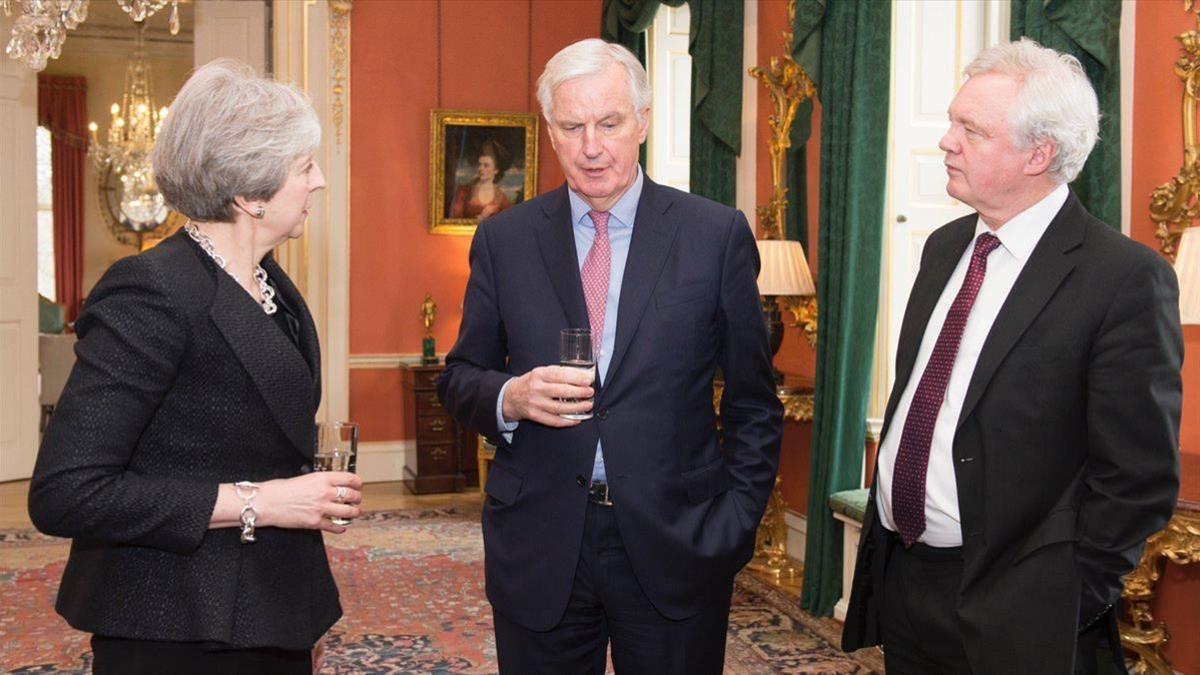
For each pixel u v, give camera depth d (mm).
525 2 8023
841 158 4492
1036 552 1882
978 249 2074
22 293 7664
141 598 1559
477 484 7715
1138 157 3510
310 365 1774
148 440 1573
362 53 7746
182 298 1550
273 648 1721
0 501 7035
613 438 2092
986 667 1888
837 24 4465
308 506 1604
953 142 1987
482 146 7934
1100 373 1837
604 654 2289
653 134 7023
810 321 5262
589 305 2188
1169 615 3449
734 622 4461
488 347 2289
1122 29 3549
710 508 2174
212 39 7629
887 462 2154
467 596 4941
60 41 4742
